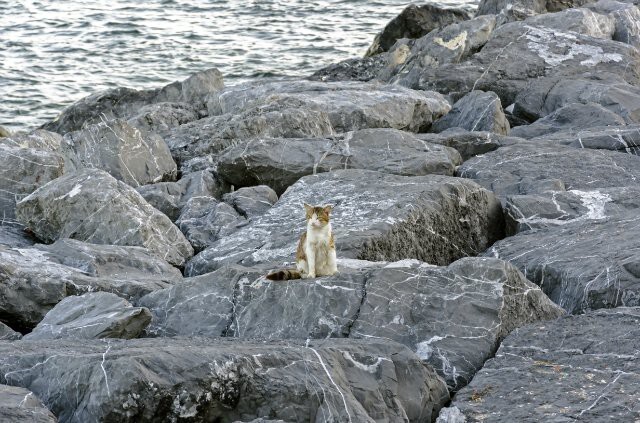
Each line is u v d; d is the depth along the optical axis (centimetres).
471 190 2119
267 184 2500
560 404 1216
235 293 1577
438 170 2478
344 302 1500
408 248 1931
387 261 1853
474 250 2106
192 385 1150
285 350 1241
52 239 2197
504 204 2211
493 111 3084
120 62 6100
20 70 5850
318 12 7525
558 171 2470
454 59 3847
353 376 1257
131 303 1750
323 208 1531
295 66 5888
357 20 7225
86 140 2620
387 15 7381
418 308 1495
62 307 1603
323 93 3142
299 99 3011
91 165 2592
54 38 6738
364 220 1962
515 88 3512
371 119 3011
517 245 1989
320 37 6662
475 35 3891
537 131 3041
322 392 1193
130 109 4191
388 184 2188
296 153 2517
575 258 1806
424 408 1279
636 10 4181
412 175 2447
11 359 1217
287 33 6812
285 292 1536
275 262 1853
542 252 1897
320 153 2519
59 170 2492
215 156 2741
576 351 1379
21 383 1191
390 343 1321
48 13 7600
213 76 4159
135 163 2625
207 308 1578
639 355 1337
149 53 6312
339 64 4678
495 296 1514
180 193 2481
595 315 1503
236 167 2491
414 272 1556
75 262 1895
